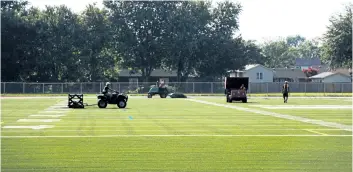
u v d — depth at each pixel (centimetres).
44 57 12319
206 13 13625
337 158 2052
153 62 13675
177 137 2708
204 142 2516
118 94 5519
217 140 2594
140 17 13150
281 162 1966
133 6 13450
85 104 5866
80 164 1919
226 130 3075
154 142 2508
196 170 1817
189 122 3641
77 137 2692
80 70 12675
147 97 9175
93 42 12706
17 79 12350
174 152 2195
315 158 2053
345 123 3575
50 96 9594
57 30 12494
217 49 13500
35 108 5391
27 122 3584
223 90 10881
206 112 4800
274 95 10219
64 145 2389
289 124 3500
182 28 13362
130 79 15225
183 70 13975
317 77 17062
